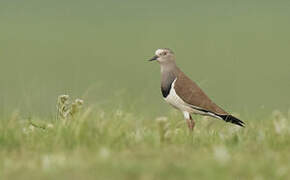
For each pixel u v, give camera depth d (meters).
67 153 10.85
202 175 9.24
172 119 15.47
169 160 10.07
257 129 13.18
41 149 11.30
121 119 13.37
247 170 9.51
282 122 12.95
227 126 15.06
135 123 13.70
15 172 9.60
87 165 9.81
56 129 12.70
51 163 9.87
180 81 15.44
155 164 9.70
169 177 9.16
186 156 10.42
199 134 13.44
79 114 13.04
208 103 15.15
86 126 12.05
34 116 14.70
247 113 16.50
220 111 15.05
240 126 14.58
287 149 11.22
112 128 12.38
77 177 9.24
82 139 11.65
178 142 12.06
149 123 14.80
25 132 12.79
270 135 12.25
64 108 13.76
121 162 9.84
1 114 14.03
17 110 14.17
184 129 14.68
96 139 11.73
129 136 12.48
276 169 9.57
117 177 9.17
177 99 15.38
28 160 10.41
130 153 10.66
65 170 9.58
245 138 12.38
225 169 9.52
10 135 11.96
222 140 12.26
